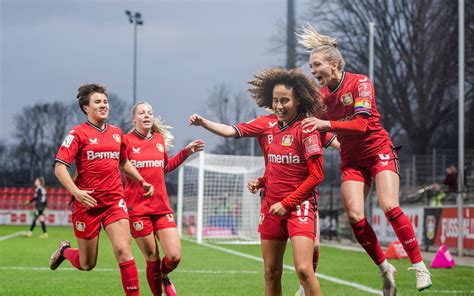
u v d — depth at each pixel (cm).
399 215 798
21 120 6831
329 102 812
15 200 5009
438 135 4659
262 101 732
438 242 1978
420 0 4141
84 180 795
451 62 4094
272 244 695
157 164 940
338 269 1430
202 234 2823
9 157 6794
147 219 927
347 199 806
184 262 1602
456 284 1120
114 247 793
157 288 943
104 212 799
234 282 1170
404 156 4666
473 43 3997
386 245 2270
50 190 4962
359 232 802
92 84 811
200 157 2598
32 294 997
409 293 1004
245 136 756
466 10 4000
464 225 1853
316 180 666
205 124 744
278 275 703
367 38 4425
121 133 834
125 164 856
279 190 692
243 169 2702
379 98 4400
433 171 3400
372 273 1337
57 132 6844
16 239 2686
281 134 700
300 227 666
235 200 2839
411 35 4266
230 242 2589
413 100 4328
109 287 1085
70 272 1323
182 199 3075
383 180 805
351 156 823
